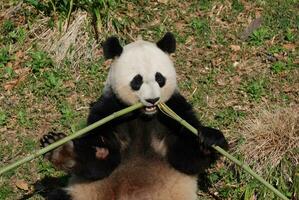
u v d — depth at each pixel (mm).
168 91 6867
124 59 6867
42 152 6477
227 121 9523
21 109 10094
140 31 11516
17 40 11391
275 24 11719
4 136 9609
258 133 8578
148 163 7160
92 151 6969
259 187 8164
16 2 12000
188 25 11711
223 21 11812
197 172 7180
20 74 10766
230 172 8578
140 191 7113
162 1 12234
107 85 7172
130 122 7188
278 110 9094
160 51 6977
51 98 10281
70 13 11258
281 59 10914
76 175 7266
